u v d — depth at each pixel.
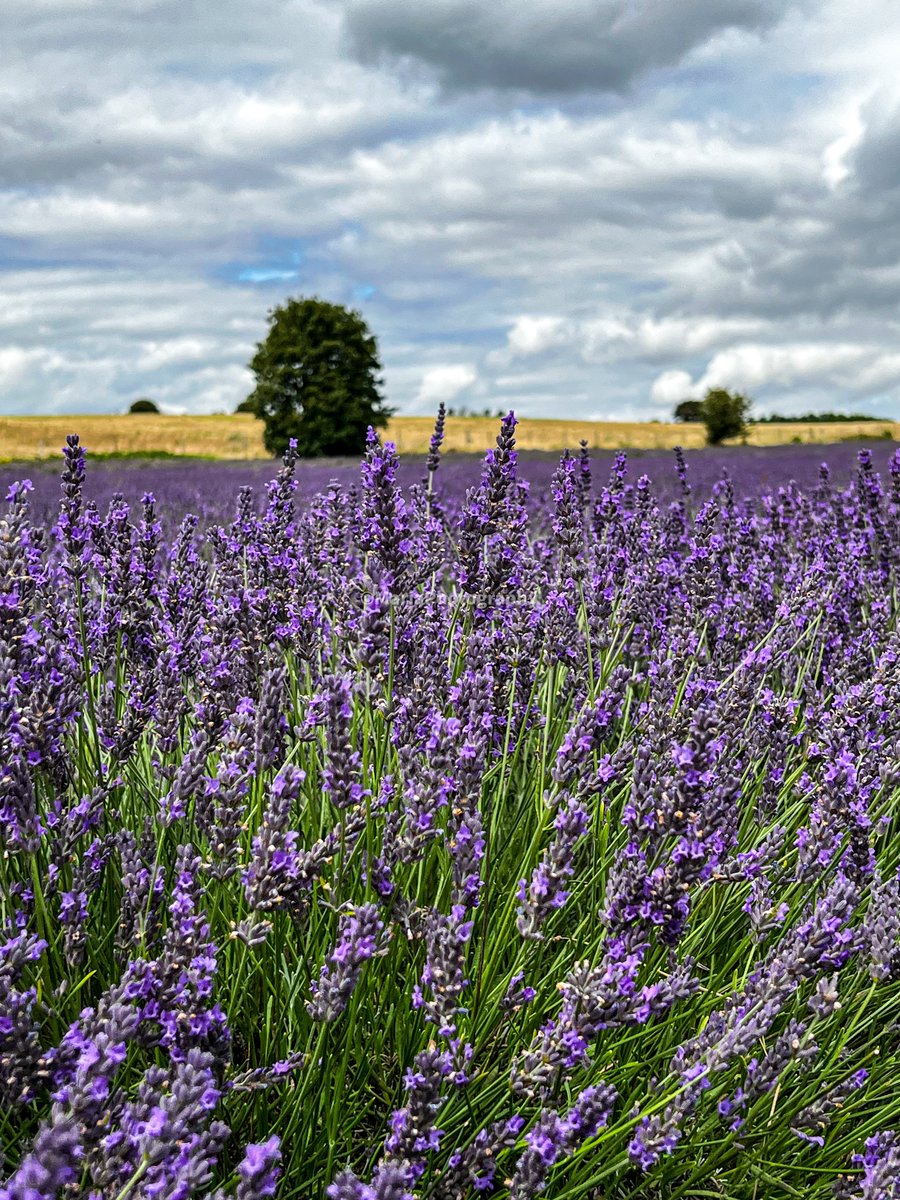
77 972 2.02
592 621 3.82
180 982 1.64
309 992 2.22
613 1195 2.21
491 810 2.88
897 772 2.69
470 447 49.97
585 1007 1.77
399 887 2.29
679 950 2.42
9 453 46.69
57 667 2.64
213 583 4.03
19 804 1.82
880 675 3.21
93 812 2.06
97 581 3.92
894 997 2.39
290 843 1.77
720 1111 2.02
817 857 2.36
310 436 49.31
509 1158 2.01
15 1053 1.47
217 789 2.06
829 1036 2.40
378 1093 2.28
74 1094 1.26
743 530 5.49
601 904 2.59
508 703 3.11
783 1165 2.08
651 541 5.03
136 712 2.54
